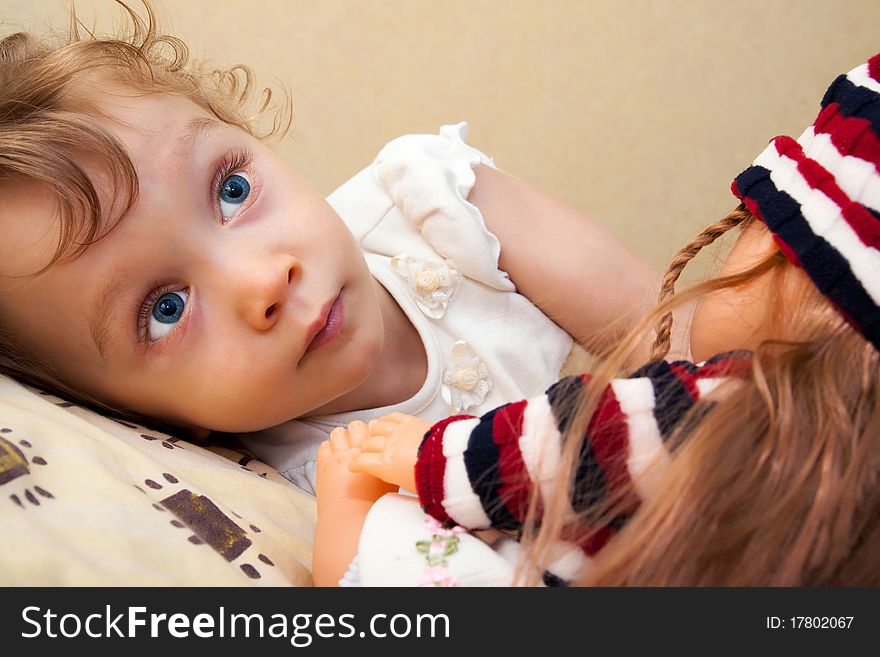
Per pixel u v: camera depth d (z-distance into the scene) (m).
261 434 0.89
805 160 0.54
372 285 0.81
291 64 1.33
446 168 0.93
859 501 0.44
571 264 0.93
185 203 0.73
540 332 0.94
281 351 0.73
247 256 0.73
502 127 1.36
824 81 1.31
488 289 0.92
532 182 1.38
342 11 1.31
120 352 0.74
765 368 0.48
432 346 0.89
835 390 0.46
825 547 0.44
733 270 0.59
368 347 0.77
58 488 0.52
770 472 0.45
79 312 0.72
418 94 1.35
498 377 0.89
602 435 0.48
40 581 0.44
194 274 0.73
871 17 1.29
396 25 1.32
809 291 0.52
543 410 0.51
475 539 0.54
